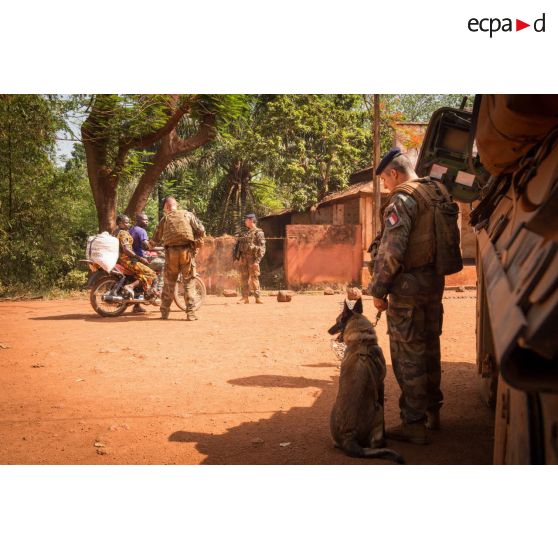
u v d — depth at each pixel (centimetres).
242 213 3195
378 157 1766
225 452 390
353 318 424
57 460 377
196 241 1054
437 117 542
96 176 2011
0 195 1931
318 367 652
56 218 1991
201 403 511
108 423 458
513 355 148
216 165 3272
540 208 140
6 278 1877
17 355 721
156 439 419
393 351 410
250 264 1424
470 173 544
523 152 258
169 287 1057
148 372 631
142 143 2003
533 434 193
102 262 1070
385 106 2866
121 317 1105
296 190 2639
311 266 2017
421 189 401
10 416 478
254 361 685
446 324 977
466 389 551
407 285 395
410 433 405
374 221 1775
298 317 1098
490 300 180
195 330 923
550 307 125
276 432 432
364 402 385
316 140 2741
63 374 623
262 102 2817
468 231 2148
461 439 413
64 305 1430
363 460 367
